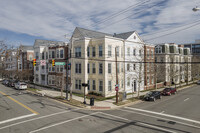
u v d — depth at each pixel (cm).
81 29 2998
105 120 1381
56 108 1808
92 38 2703
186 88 3928
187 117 1494
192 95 2839
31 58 4847
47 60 3734
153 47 3656
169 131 1141
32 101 2169
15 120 1354
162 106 1966
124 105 2019
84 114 1577
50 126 1211
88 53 2758
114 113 1631
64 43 3216
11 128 1166
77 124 1265
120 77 2827
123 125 1255
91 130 1137
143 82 3362
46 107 1841
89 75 2741
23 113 1574
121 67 2859
